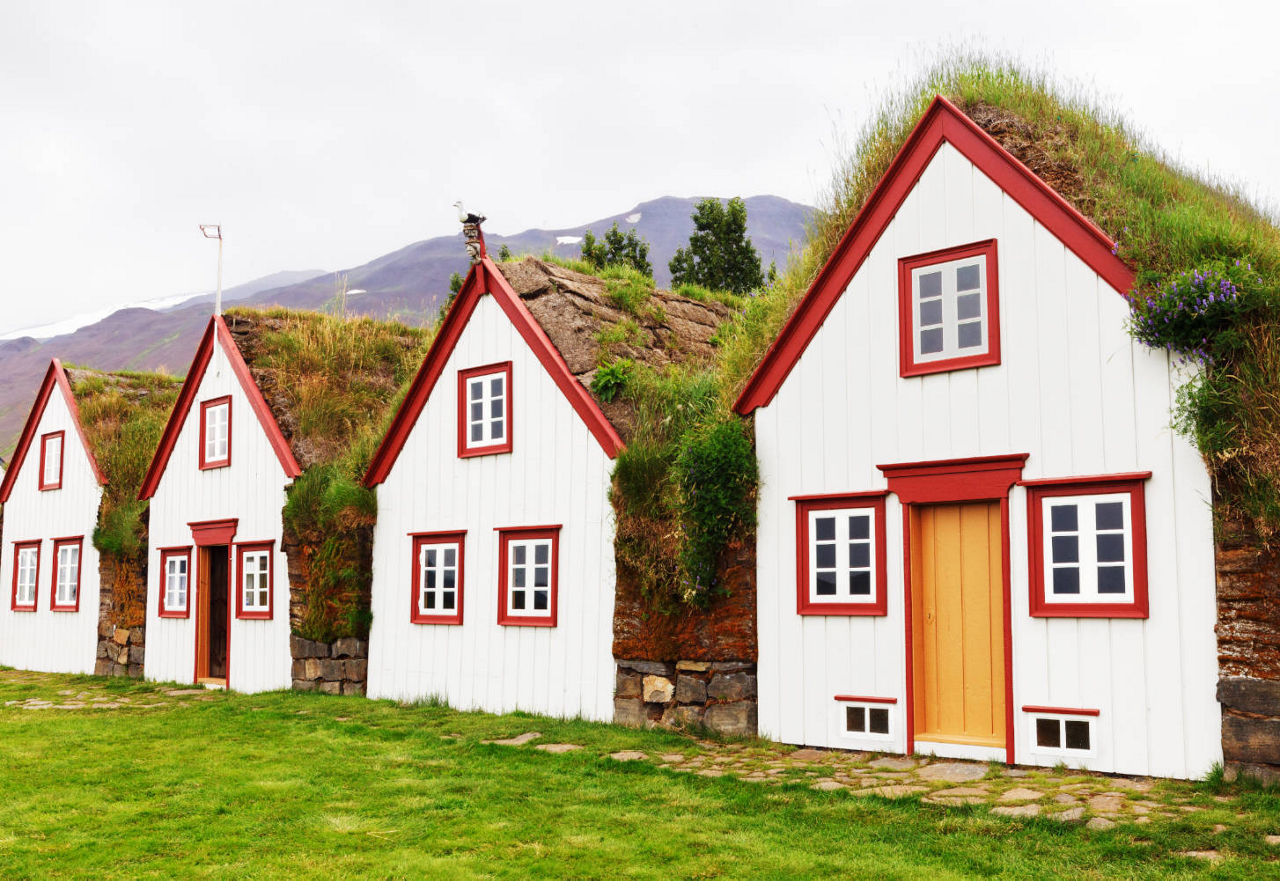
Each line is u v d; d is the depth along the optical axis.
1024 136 12.05
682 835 8.06
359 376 20.94
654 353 15.68
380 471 17.19
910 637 10.96
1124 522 9.71
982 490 10.59
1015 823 7.86
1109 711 9.61
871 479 11.45
